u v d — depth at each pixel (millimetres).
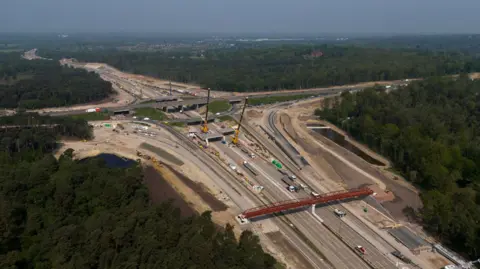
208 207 180750
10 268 121438
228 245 120812
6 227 134500
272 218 174000
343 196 188625
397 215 183375
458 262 144750
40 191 156000
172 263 112438
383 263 146000
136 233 127312
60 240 131500
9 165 186875
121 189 160375
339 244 157375
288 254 148750
